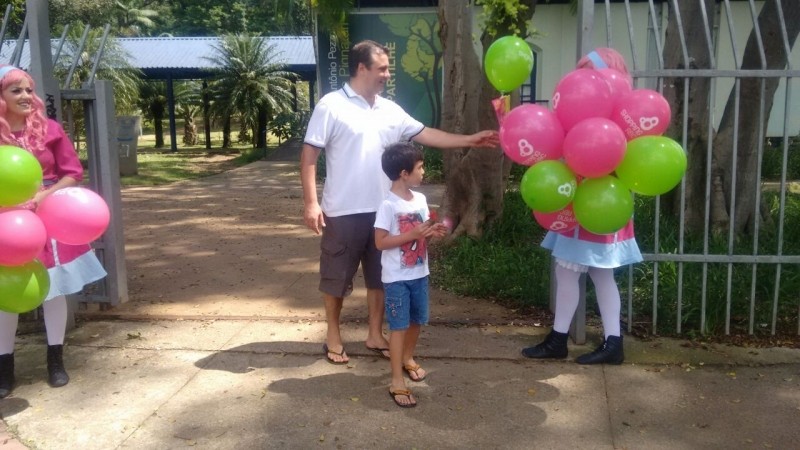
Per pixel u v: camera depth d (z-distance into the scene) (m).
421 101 16.34
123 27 36.53
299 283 5.95
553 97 3.56
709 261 4.35
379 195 4.03
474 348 4.36
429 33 16.00
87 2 18.81
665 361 4.12
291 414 3.55
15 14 13.34
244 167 16.77
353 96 3.97
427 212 3.77
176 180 14.36
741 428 3.36
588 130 3.25
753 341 4.39
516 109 3.51
